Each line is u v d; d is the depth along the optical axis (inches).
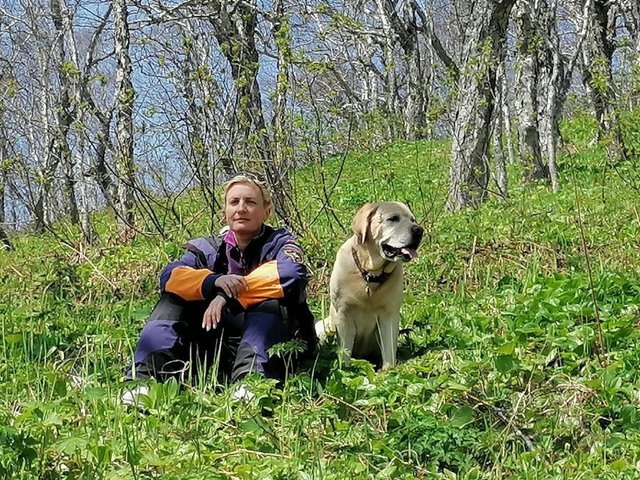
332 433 93.4
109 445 84.8
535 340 121.0
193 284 114.2
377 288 128.9
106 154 258.7
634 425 90.8
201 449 87.5
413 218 129.6
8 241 291.9
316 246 195.3
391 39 594.2
